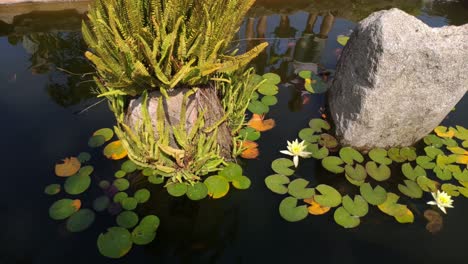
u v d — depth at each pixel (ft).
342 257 5.51
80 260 5.22
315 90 8.65
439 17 12.29
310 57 9.93
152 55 5.40
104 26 5.84
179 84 6.30
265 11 11.89
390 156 7.16
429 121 7.11
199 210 6.12
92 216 5.69
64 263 5.17
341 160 6.92
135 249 5.49
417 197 6.32
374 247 5.66
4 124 7.27
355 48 7.00
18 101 7.86
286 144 7.29
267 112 8.04
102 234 5.40
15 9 10.65
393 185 6.64
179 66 5.91
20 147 6.82
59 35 9.94
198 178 6.27
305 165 6.93
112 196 6.01
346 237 5.80
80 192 5.96
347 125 7.18
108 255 5.18
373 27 6.41
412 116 6.92
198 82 6.28
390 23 6.25
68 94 8.15
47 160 6.61
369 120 6.81
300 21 11.58
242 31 10.97
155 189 6.30
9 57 9.10
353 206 6.08
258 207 6.17
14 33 9.88
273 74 8.93
